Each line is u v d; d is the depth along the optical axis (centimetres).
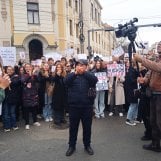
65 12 3058
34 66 1002
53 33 2891
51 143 729
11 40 2703
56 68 909
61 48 2989
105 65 1002
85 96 635
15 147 705
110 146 690
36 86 895
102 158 617
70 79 631
